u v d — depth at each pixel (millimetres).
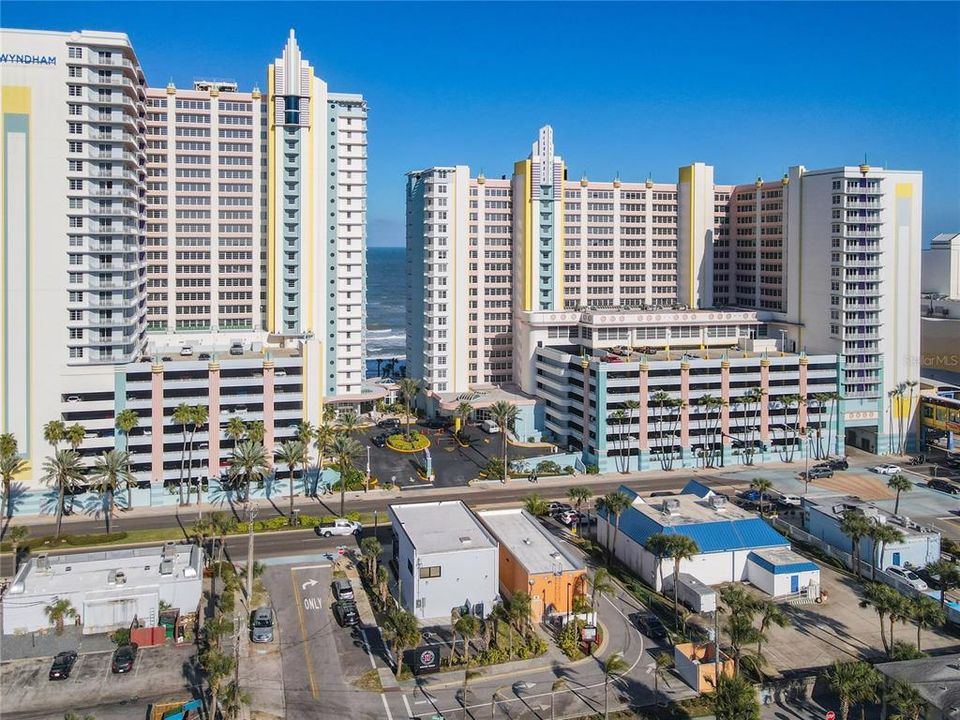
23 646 106938
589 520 157125
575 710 94875
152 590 112875
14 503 157000
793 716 94875
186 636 109688
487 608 117562
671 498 146375
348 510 162875
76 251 157875
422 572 115375
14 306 156000
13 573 129500
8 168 154625
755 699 90125
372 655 106875
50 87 155125
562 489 179875
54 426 152750
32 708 93125
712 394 198875
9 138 154375
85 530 150125
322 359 175750
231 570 127562
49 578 116375
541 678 101812
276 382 171250
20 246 155625
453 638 106625
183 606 114375
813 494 170375
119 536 145000
